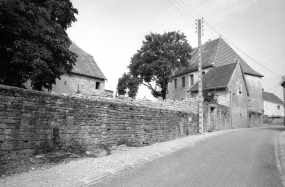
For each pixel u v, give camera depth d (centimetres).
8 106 704
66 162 787
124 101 1221
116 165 765
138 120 1223
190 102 1906
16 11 1104
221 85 2812
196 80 3747
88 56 3134
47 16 1229
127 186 568
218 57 3616
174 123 1559
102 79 2925
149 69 3353
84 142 925
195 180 612
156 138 1353
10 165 672
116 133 1081
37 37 1200
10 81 1273
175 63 3466
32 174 634
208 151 1050
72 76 2595
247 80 3712
